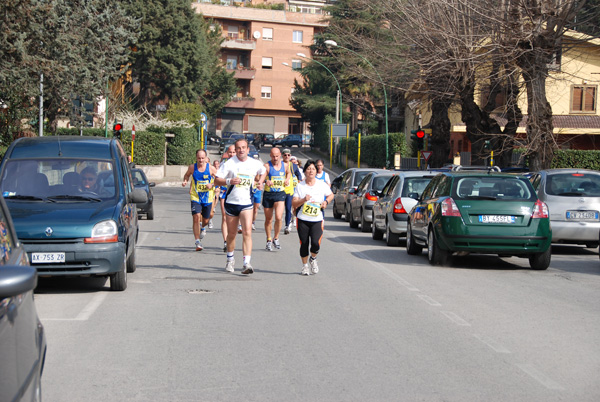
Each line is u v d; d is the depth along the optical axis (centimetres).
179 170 5778
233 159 1233
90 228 989
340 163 6762
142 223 2359
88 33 4062
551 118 2520
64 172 1114
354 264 1403
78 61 3600
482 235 1320
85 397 555
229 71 9850
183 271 1260
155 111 7519
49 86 3484
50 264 977
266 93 10094
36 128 3800
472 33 2745
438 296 1043
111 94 4391
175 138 5778
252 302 968
